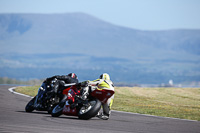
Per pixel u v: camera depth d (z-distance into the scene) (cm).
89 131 2802
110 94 3681
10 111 4156
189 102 7138
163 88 9069
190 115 5056
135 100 7138
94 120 3697
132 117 4300
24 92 7588
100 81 3756
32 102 4422
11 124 2916
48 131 2647
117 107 5772
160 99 7431
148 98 7512
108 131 2881
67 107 3800
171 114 4978
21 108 4706
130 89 8650
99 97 3697
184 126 3578
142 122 3772
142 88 8919
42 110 4291
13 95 6725
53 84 4209
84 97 3691
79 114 3666
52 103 4197
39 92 4347
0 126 2742
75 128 2936
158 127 3375
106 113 3853
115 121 3731
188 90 8869
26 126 2859
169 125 3606
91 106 3684
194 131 3209
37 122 3209
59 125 3086
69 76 4303
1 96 6300
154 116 4591
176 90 8806
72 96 3775
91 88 3766
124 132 2888
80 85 3725
